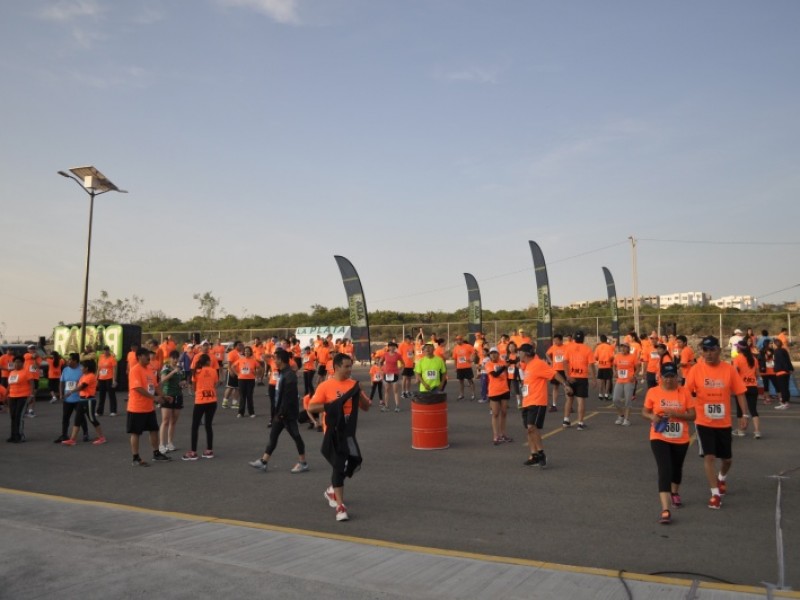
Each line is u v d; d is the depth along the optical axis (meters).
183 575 5.32
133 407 10.89
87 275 26.64
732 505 7.66
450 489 8.74
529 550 6.12
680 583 5.02
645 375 20.61
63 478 9.91
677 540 6.36
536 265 29.78
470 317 35.06
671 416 7.15
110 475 10.12
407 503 8.03
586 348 14.12
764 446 11.48
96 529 6.74
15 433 13.58
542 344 29.48
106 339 26.08
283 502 8.22
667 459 7.12
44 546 6.14
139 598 4.86
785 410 16.73
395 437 13.55
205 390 11.52
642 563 5.71
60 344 27.66
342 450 7.36
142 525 6.91
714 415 7.49
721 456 7.61
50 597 4.89
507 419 16.09
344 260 31.06
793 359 36.78
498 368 12.37
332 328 46.19
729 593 4.80
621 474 9.49
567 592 4.86
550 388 23.45
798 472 9.38
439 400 11.99
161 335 54.75
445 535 6.65
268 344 26.00
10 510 7.61
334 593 4.90
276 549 6.02
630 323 46.53
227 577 5.27
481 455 11.25
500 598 4.76
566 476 9.41
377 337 52.41
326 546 6.11
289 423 10.27
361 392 7.68
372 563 5.59
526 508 7.69
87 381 13.45
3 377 19.47
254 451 12.30
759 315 44.22
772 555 5.88
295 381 10.34
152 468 10.66
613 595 4.79
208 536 6.46
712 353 7.50
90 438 14.26
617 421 14.61
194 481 9.59
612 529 6.77
